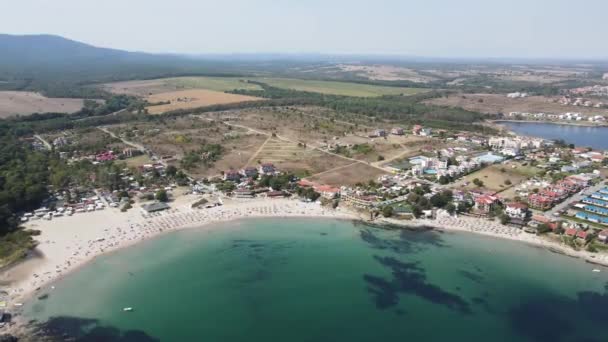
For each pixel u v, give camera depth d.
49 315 136.88
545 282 162.62
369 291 157.88
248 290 157.25
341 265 176.12
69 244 184.75
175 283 159.75
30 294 147.62
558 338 132.75
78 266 167.75
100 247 183.88
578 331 135.75
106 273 164.12
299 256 183.62
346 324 139.25
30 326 131.25
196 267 172.25
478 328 137.25
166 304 146.62
